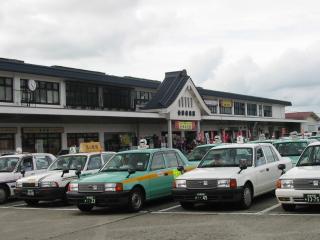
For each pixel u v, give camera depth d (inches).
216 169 503.8
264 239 337.4
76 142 1291.8
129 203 496.4
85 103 1369.3
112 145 1437.0
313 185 422.3
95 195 497.4
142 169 535.2
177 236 363.9
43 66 1207.6
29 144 1143.0
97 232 400.2
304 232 352.8
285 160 589.9
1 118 1064.8
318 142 498.0
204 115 1732.3
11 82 1141.7
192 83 1626.5
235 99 2148.1
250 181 492.4
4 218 517.3
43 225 453.4
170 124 1518.2
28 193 594.9
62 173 597.3
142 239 360.8
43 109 1059.9
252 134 2186.3
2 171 674.8
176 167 580.7
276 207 482.0
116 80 1455.5
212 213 466.6
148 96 1653.5
